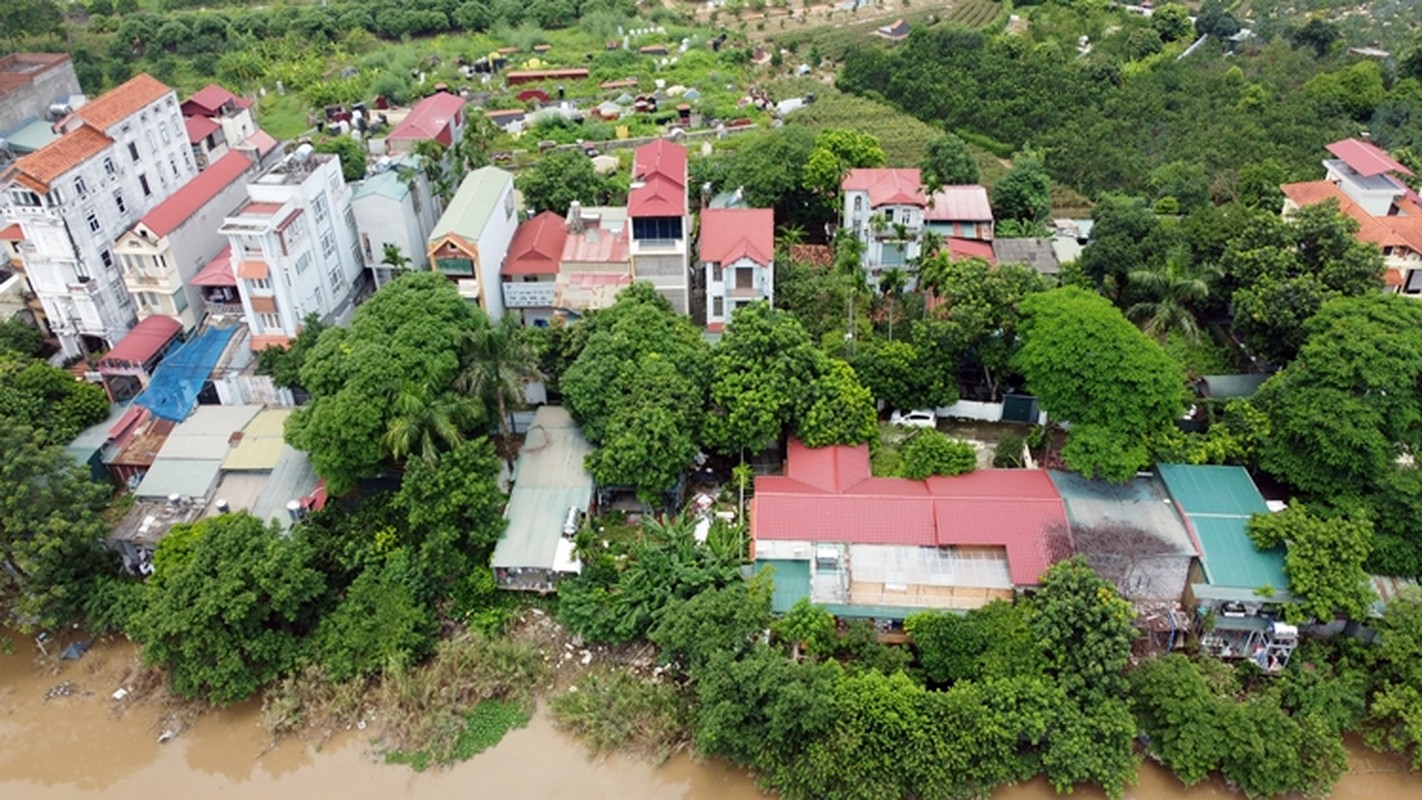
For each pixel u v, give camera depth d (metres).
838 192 86.56
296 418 61.44
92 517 57.75
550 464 63.72
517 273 77.81
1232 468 60.06
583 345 67.31
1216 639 53.75
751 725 49.34
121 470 66.75
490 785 50.84
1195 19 143.75
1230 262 71.62
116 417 69.12
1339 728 50.75
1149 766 50.75
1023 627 51.75
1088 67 116.62
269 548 54.94
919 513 57.72
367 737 53.25
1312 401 57.94
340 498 63.38
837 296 73.50
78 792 51.44
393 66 134.50
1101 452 58.16
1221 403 65.00
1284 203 84.81
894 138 109.50
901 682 49.56
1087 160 100.44
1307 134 100.69
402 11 153.12
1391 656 50.78
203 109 99.62
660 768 51.38
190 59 139.12
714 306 73.44
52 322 74.62
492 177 81.12
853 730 48.06
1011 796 49.56
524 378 65.69
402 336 62.19
